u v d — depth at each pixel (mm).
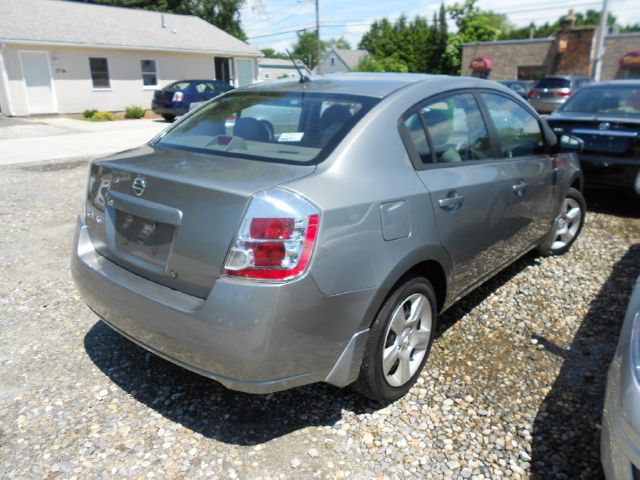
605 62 31703
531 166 3836
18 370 3020
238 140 2820
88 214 2947
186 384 2922
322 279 2205
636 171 5859
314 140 2607
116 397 2799
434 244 2756
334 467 2348
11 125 16609
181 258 2324
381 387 2654
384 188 2512
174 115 18953
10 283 4219
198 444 2471
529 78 33688
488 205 3232
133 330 2527
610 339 3438
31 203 6719
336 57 66000
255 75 28609
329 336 2299
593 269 4586
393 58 50625
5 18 19984
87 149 11633
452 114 3182
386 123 2701
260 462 2367
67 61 20516
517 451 2461
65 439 2486
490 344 3377
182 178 2354
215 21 38906
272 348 2139
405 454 2434
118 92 22391
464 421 2660
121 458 2377
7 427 2553
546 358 3225
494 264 3576
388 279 2461
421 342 2902
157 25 25500
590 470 2355
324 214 2209
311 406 2756
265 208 2127
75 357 3168
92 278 2721
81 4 24156
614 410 1998
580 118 6270
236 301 2125
